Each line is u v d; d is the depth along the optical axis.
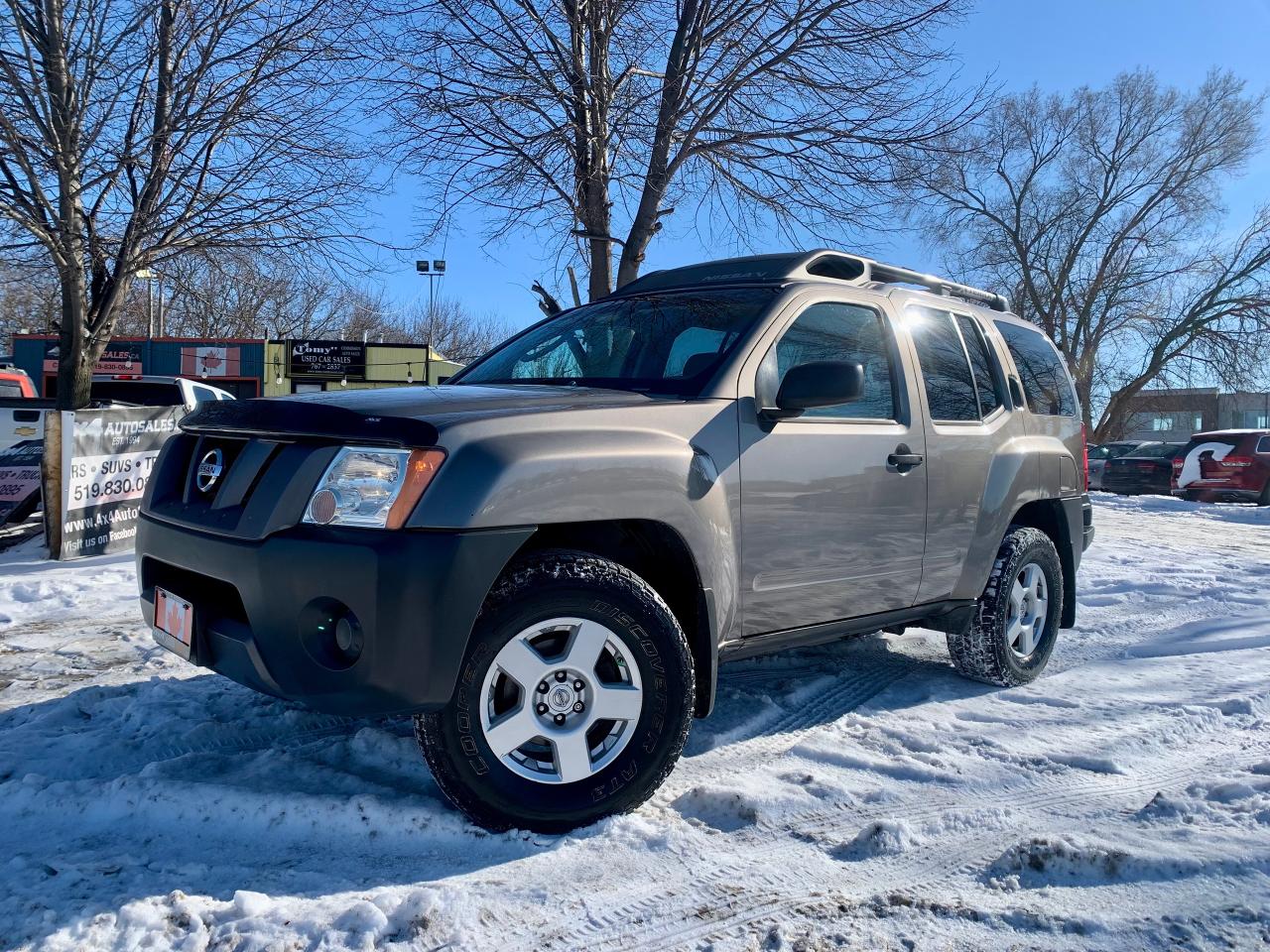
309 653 2.54
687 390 3.25
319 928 2.20
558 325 4.25
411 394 3.05
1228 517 14.78
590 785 2.78
